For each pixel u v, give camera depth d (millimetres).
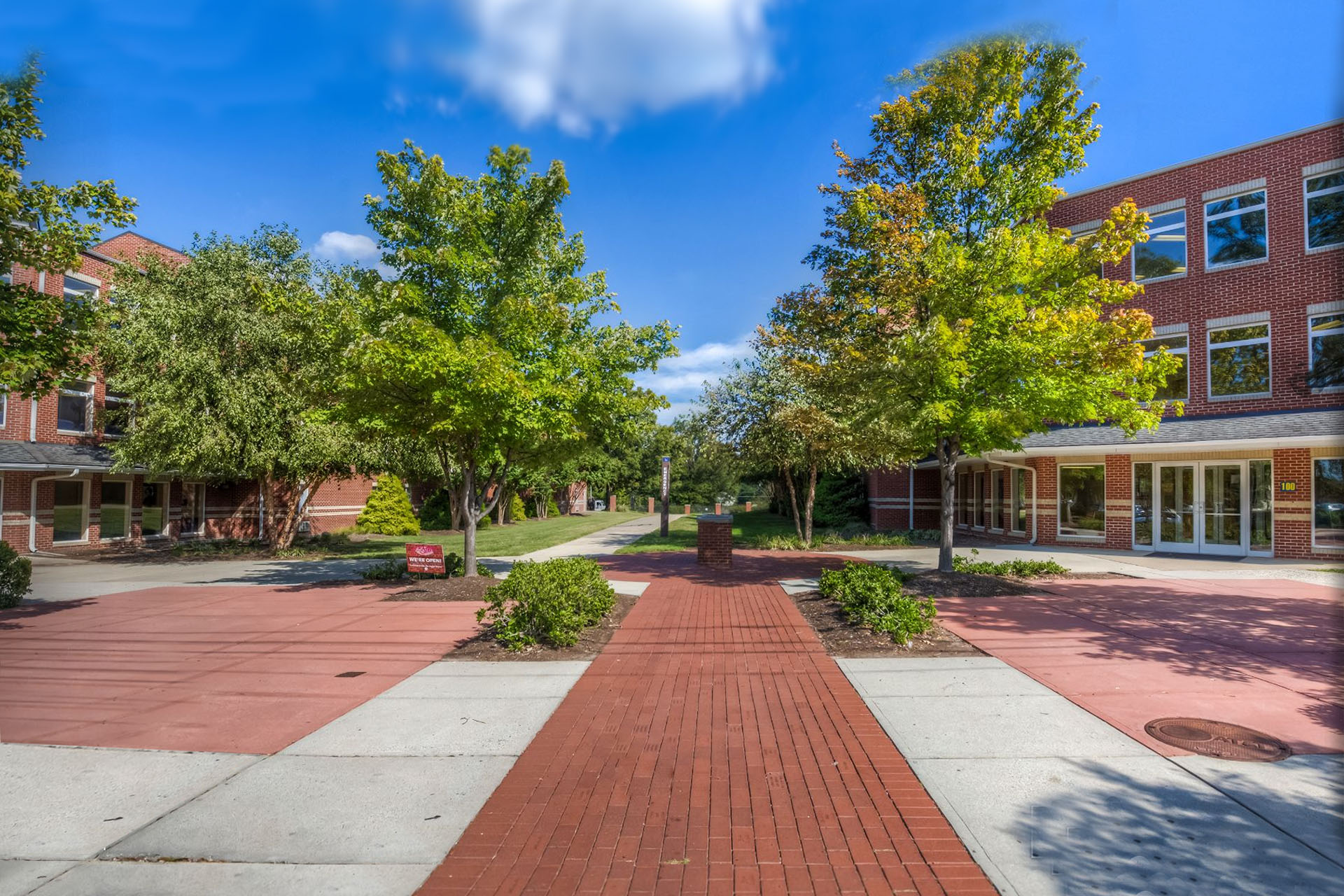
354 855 3596
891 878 3336
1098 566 14781
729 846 3652
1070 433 19125
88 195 9852
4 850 3664
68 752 4984
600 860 3535
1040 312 10156
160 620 9797
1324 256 16281
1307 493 15898
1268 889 3191
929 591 11078
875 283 11969
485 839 3752
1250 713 5578
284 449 19156
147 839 3764
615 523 39375
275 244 22594
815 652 7660
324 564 17719
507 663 7391
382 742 5164
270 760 4832
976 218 11797
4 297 9484
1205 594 11180
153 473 20438
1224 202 17797
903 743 5004
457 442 12609
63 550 21578
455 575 13578
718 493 64250
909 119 11852
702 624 9133
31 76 9281
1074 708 5727
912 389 10867
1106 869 3377
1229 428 16375
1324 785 4258
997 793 4199
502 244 12445
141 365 18562
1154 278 18766
